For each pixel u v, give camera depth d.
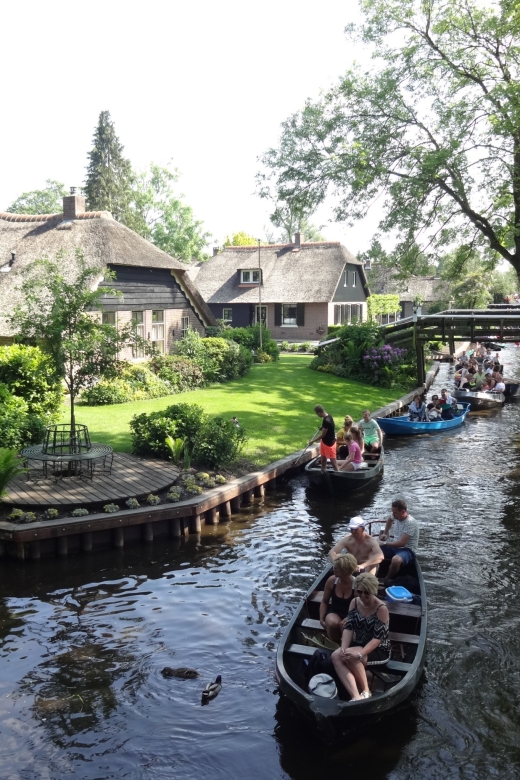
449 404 22.02
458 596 9.27
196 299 29.75
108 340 12.32
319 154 24.47
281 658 6.50
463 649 7.86
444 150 20.78
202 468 13.73
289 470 15.16
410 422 20.20
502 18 21.56
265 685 7.12
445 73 22.95
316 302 44.56
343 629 6.80
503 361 42.81
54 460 11.45
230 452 13.99
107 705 6.71
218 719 6.54
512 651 7.84
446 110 22.62
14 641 7.91
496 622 8.54
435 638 8.11
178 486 12.24
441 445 18.92
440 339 27.77
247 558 10.65
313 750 6.12
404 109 23.59
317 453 16.19
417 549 10.99
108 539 10.98
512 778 5.80
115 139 59.69
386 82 23.00
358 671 6.30
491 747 6.20
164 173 61.88
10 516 10.54
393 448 18.55
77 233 24.95
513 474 15.67
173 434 13.94
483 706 6.80
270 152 25.05
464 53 22.78
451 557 10.66
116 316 24.34
